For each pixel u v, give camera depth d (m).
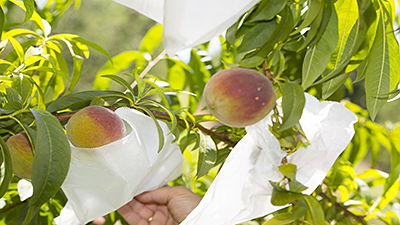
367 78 0.71
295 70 0.90
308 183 0.75
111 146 0.74
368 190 1.20
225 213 0.75
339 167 1.18
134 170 0.78
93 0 6.96
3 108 0.76
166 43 0.66
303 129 0.76
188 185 1.31
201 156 0.83
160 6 0.81
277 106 0.77
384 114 6.15
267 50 0.72
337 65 0.77
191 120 0.88
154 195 1.03
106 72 1.19
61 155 0.60
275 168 0.73
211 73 1.21
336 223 1.15
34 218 1.07
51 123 0.62
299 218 0.69
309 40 0.68
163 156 0.86
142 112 0.83
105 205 0.79
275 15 0.71
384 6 0.70
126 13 7.06
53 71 0.85
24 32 0.89
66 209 0.82
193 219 0.75
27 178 0.79
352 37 0.75
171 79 1.23
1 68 0.92
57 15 1.10
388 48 0.71
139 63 1.22
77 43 0.97
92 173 0.77
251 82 0.65
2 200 1.04
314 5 0.64
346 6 0.72
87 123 0.72
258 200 0.75
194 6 0.64
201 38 0.66
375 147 1.27
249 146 0.75
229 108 0.65
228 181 0.75
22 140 0.75
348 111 0.78
